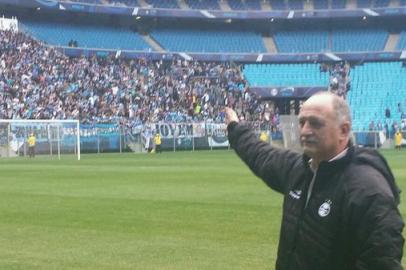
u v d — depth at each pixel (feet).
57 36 233.14
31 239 38.11
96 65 211.00
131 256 32.91
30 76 182.91
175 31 257.96
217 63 242.58
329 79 233.76
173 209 51.13
